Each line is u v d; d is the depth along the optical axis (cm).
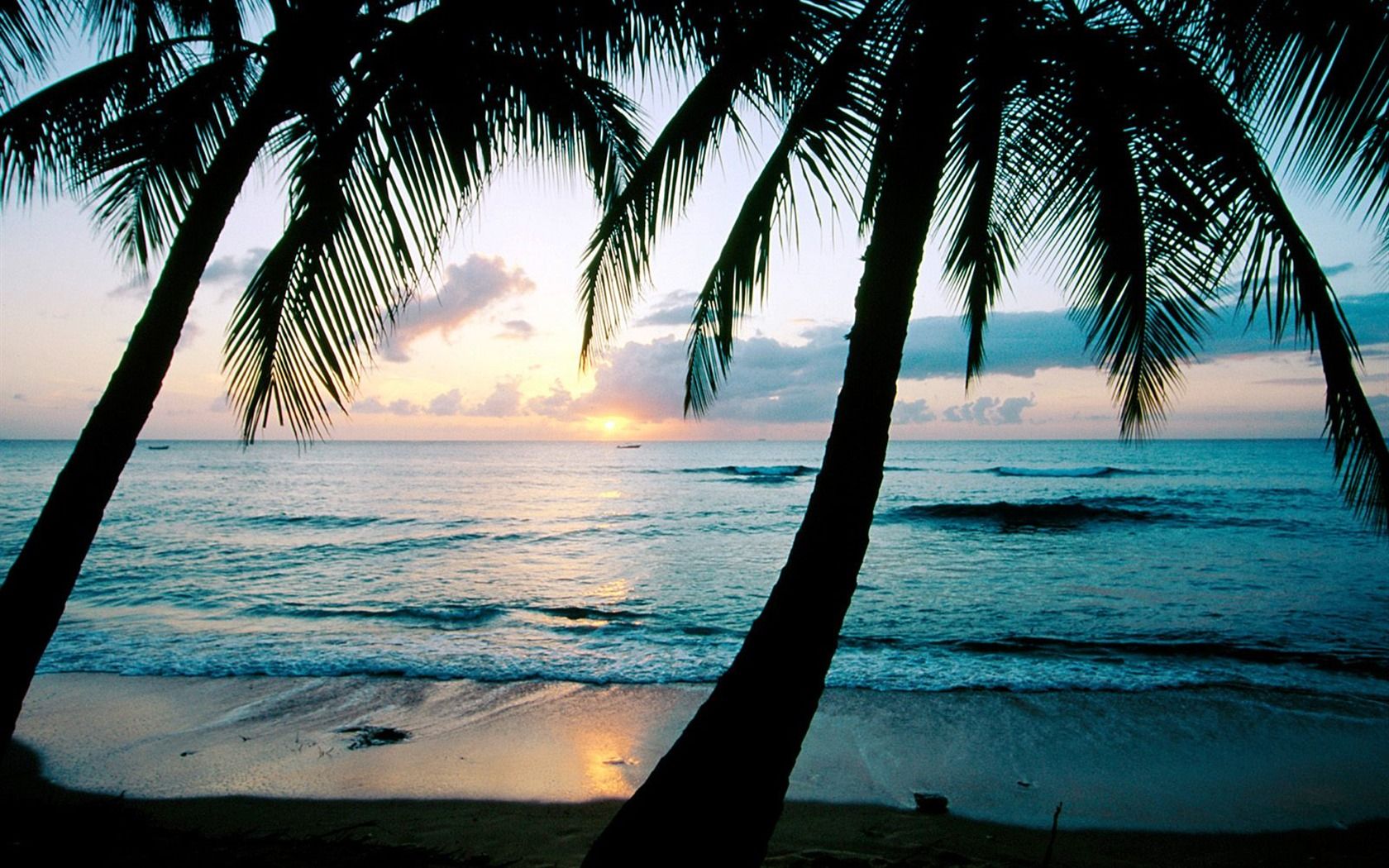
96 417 266
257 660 833
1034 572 1473
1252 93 262
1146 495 3173
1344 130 223
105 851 327
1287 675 779
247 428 296
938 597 1226
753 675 192
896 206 208
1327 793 493
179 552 1827
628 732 606
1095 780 513
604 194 403
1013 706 667
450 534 2214
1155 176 312
